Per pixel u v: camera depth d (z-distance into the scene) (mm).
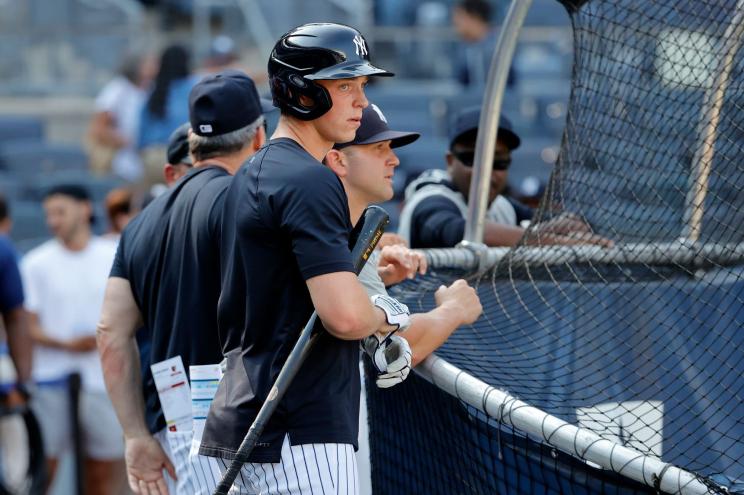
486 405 9602
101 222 35188
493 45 38188
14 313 22078
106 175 38156
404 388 11711
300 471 9336
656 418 11492
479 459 10211
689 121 11727
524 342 12203
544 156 35812
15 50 43188
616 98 11859
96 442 23438
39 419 23172
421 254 12344
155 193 20500
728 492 8312
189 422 11930
